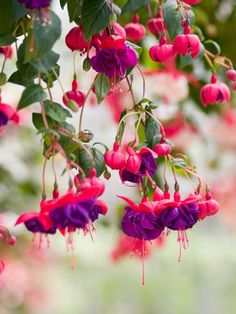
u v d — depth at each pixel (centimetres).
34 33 86
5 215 163
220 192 192
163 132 95
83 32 93
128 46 94
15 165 169
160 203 92
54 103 90
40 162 174
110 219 157
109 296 391
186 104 145
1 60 130
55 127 91
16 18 90
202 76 131
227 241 371
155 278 391
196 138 152
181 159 96
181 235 95
